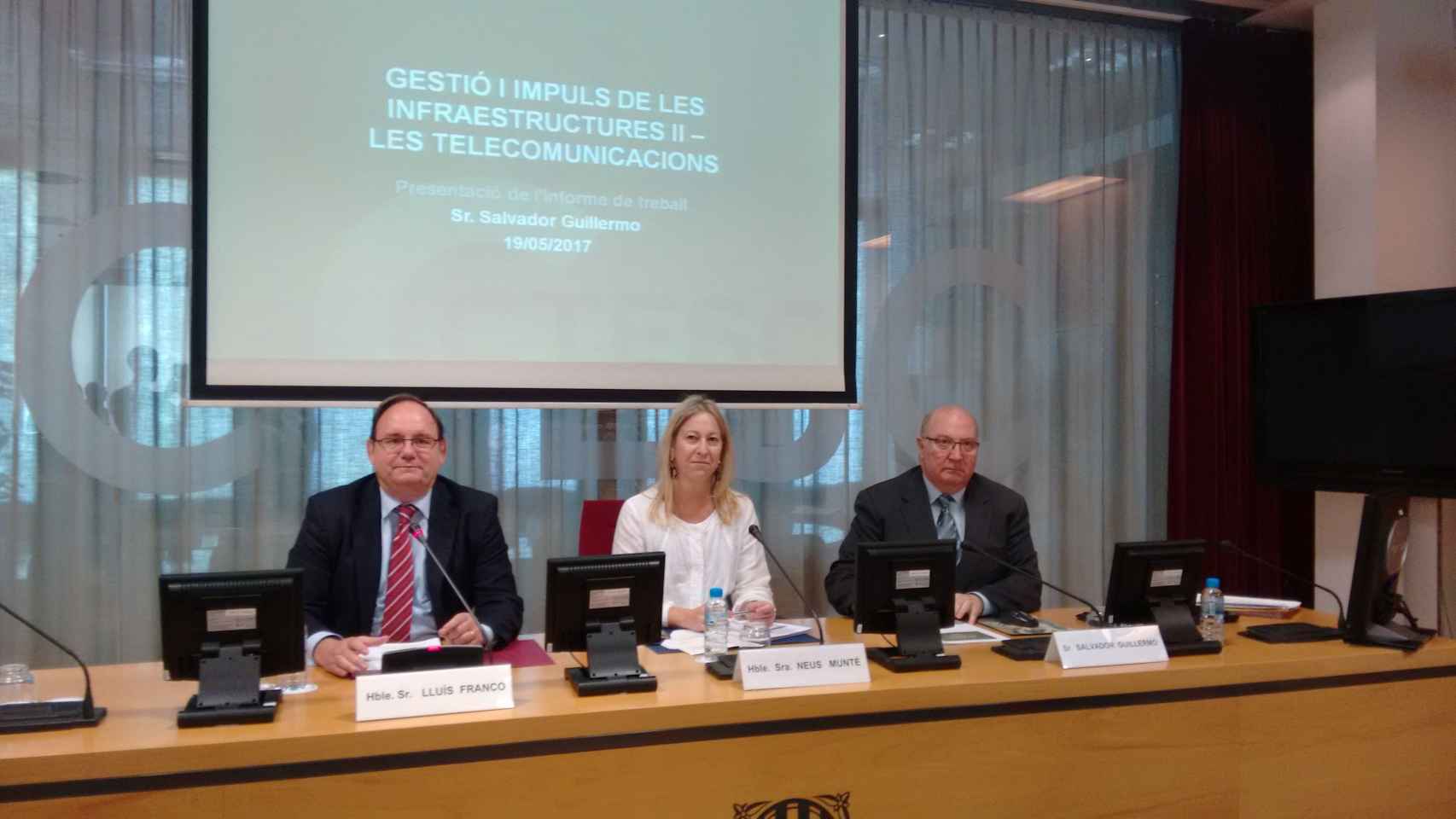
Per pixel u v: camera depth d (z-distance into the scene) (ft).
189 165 10.56
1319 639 7.96
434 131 10.63
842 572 9.59
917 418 13.30
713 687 6.34
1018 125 13.89
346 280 10.37
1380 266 12.78
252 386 10.09
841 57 12.05
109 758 5.04
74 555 10.43
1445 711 7.78
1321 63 13.47
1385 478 11.63
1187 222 14.20
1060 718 6.68
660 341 11.35
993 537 9.70
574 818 5.71
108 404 10.55
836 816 6.18
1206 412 14.17
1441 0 13.11
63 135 10.43
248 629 5.88
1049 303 13.99
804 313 11.90
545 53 10.99
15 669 6.26
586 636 6.48
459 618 7.09
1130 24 14.44
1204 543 7.78
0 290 10.23
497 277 10.81
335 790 5.34
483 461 11.61
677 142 11.43
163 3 10.75
